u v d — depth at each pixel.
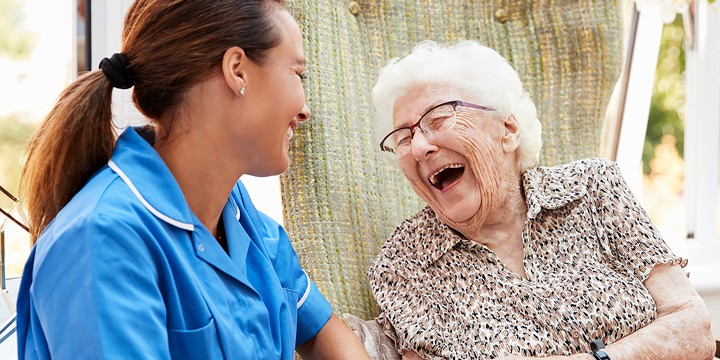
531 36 1.96
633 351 1.35
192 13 1.02
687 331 1.40
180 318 1.00
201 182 1.10
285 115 1.09
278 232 1.37
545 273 1.48
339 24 1.80
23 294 1.01
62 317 0.90
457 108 1.45
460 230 1.53
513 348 1.41
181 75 1.03
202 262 1.06
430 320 1.48
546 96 1.96
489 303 1.47
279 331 1.18
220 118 1.06
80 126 1.03
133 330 0.91
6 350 1.39
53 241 0.93
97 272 0.90
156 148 1.09
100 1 1.94
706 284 2.39
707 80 2.57
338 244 1.68
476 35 1.95
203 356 1.01
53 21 1.94
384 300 1.54
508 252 1.53
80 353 0.88
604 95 1.99
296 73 1.11
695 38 2.57
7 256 1.87
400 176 1.85
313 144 1.70
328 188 1.70
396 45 1.89
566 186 1.54
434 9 1.92
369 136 1.82
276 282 1.22
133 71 1.05
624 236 1.51
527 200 1.51
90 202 0.96
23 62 1.92
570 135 1.97
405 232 1.61
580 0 1.95
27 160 1.07
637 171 2.48
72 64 1.95
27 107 1.92
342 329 1.40
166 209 1.02
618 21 1.97
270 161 1.12
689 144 2.63
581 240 1.50
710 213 2.61
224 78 1.04
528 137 1.53
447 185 1.50
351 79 1.81
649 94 2.42
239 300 1.10
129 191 1.00
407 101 1.49
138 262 0.95
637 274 1.48
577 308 1.43
